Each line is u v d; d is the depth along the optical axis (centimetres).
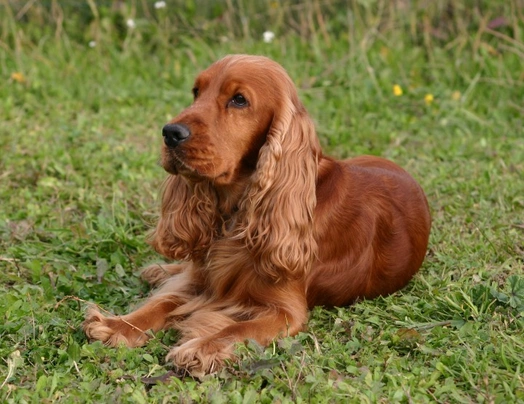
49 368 361
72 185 595
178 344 388
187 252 426
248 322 384
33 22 973
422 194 486
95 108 806
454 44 903
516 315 403
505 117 777
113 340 382
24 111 777
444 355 361
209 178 387
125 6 973
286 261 391
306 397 329
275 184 392
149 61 930
